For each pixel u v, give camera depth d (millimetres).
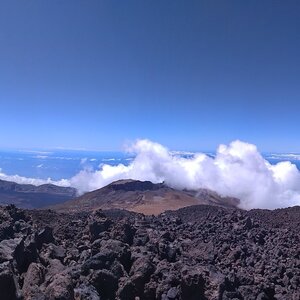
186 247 27828
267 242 31219
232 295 18625
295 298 20125
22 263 19016
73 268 18844
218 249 27531
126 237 24531
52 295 15211
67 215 35062
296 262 24922
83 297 16281
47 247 22016
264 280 21547
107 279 17906
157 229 31797
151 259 20969
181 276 17938
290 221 41312
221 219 38469
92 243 23359
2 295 14547
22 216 27281
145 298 18250
